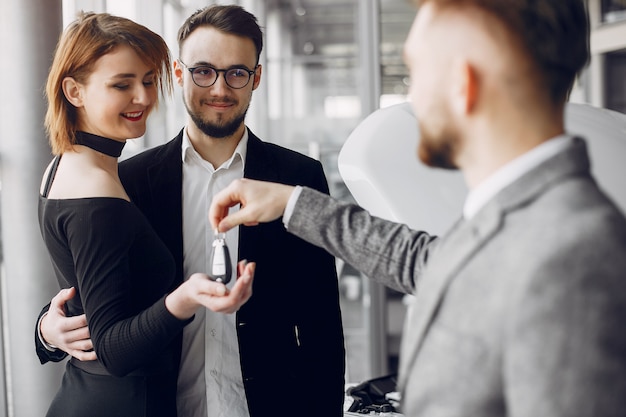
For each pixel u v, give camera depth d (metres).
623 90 4.04
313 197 1.25
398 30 4.55
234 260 1.80
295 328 1.81
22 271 2.88
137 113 1.52
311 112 4.93
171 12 4.69
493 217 0.73
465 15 0.78
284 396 1.78
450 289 0.75
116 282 1.41
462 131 0.80
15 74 2.82
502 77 0.76
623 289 0.63
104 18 1.50
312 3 4.91
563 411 0.62
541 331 0.63
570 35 0.76
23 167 2.83
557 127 0.78
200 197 1.81
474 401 0.71
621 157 1.51
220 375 1.74
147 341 1.35
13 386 2.94
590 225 0.66
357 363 4.70
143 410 1.53
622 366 0.62
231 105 1.75
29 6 2.82
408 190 1.40
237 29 1.74
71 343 1.50
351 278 4.77
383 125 1.53
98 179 1.46
